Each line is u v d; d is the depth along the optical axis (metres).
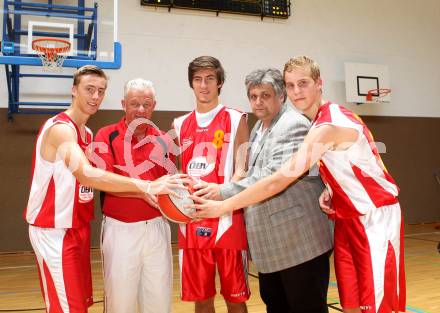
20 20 5.78
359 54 8.37
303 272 2.10
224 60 7.45
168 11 7.16
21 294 4.05
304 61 1.94
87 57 5.21
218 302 3.66
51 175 1.97
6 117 6.35
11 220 6.29
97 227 6.45
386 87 8.28
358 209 1.91
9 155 6.32
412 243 6.61
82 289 1.98
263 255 2.17
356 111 8.33
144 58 7.00
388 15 8.64
